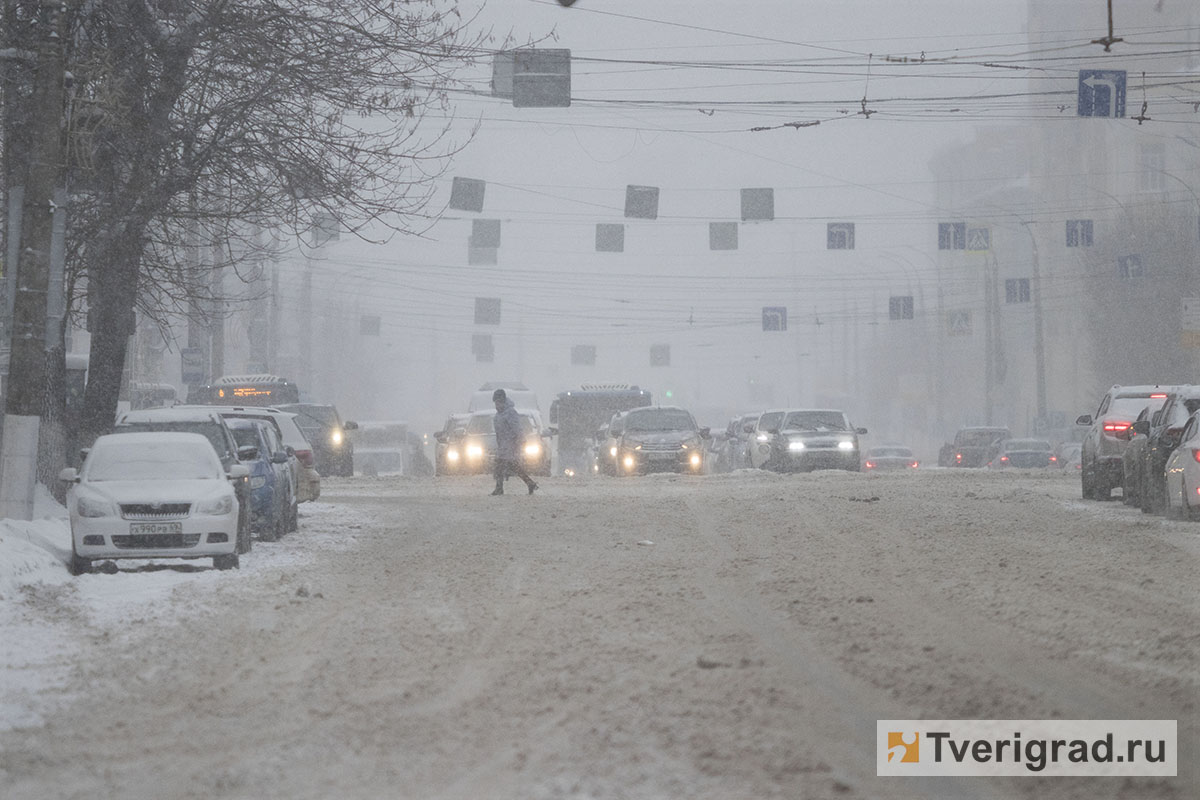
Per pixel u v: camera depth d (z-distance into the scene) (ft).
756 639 139.33
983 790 85.76
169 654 137.69
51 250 231.50
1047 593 171.01
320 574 205.77
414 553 234.79
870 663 125.39
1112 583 180.55
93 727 105.40
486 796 83.76
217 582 195.11
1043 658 127.44
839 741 96.84
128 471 216.95
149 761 94.58
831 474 498.28
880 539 242.58
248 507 233.76
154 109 271.08
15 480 227.61
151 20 270.05
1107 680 117.39
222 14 269.44
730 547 234.38
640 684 116.47
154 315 322.55
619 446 520.01
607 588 182.39
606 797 82.74
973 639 138.10
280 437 294.46
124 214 272.10
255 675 125.90
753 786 85.10
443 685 118.83
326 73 273.13
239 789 86.74
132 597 179.73
